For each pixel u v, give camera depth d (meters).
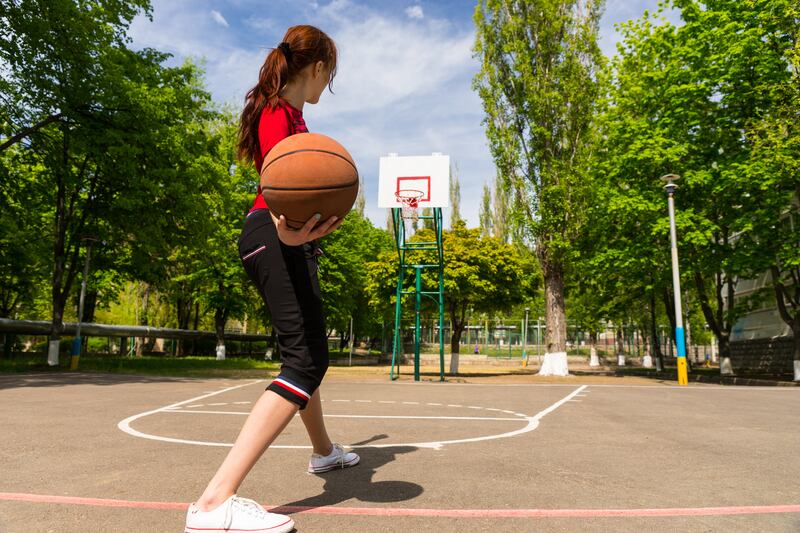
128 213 20.22
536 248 23.77
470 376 22.36
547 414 7.15
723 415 7.02
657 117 22.73
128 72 19.39
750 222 18.97
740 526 2.28
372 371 27.56
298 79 2.41
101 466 3.47
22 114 17.97
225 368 22.38
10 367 17.84
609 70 23.83
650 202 20.55
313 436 3.14
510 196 24.75
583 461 3.73
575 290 31.03
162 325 40.97
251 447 2.08
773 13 18.94
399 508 2.51
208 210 22.03
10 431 4.96
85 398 8.38
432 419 6.42
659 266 21.36
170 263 25.42
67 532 2.18
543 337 54.25
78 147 17.92
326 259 37.59
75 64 17.47
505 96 24.03
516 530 2.21
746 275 20.20
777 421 6.34
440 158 18.16
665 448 4.33
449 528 2.23
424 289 25.38
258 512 2.07
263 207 2.38
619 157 21.80
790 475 3.32
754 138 18.08
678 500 2.71
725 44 19.78
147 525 2.27
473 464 3.57
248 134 2.45
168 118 20.02
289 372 2.19
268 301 2.29
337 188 1.93
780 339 26.73
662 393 11.63
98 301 35.22
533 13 23.25
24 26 16.36
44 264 26.66
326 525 2.25
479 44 24.09
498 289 26.14
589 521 2.34
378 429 5.42
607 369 38.69
